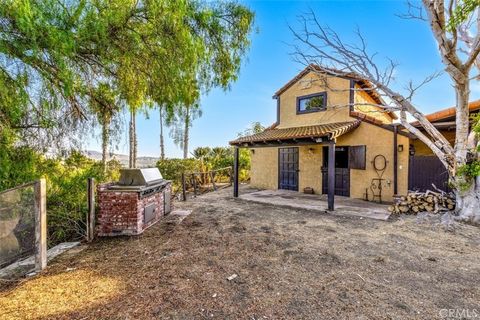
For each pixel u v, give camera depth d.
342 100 9.98
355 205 8.14
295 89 11.52
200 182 14.04
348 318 2.50
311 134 7.75
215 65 5.49
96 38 3.94
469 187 5.93
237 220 6.50
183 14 4.38
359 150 9.30
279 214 7.16
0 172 4.36
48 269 3.78
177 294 2.97
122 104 5.60
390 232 5.42
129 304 2.78
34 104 4.09
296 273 3.52
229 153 18.58
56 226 5.57
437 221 6.04
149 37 4.45
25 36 3.18
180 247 4.57
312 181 10.77
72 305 2.78
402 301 2.80
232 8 5.27
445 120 7.95
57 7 3.44
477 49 5.38
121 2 3.95
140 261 3.99
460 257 4.05
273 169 12.24
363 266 3.74
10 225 3.71
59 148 5.24
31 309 2.72
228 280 3.32
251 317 2.54
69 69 3.97
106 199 5.34
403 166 8.38
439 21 5.61
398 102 6.75
